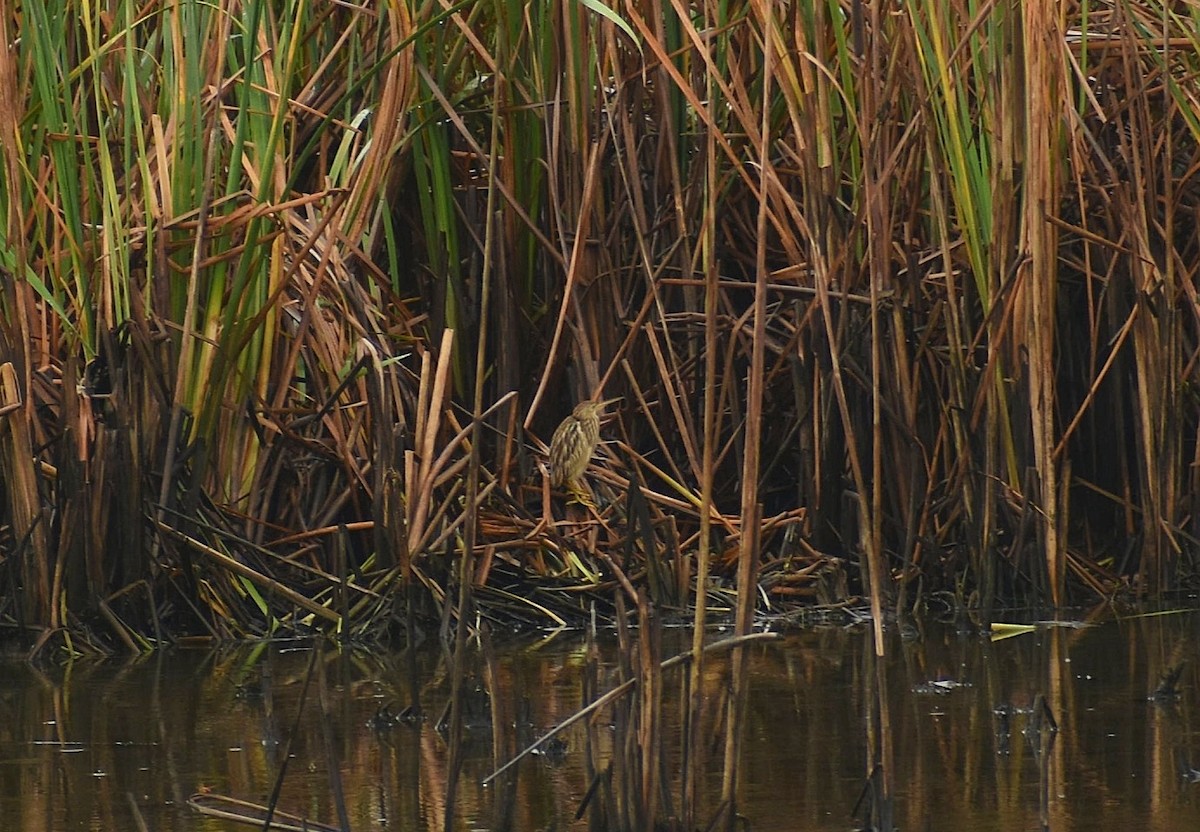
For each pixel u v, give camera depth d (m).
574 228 13.73
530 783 8.57
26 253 12.14
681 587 12.91
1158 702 10.11
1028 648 11.76
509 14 13.47
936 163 12.80
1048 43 12.86
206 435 12.31
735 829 7.30
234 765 8.90
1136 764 8.77
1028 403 13.16
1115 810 7.96
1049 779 8.50
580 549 13.16
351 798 8.28
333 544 12.81
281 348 13.23
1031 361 13.02
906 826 7.78
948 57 12.86
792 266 13.53
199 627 12.28
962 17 13.03
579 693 10.40
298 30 12.22
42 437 12.40
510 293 13.68
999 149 12.92
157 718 9.95
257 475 12.62
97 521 11.91
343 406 12.93
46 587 11.91
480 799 8.27
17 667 11.41
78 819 7.95
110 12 13.43
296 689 10.67
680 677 10.95
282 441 12.77
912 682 10.73
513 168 13.75
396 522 12.38
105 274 12.17
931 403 13.69
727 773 7.26
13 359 12.00
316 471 13.09
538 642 12.19
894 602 13.25
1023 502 13.12
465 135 12.96
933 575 13.34
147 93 13.14
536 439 13.66
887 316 13.54
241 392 12.57
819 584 13.18
